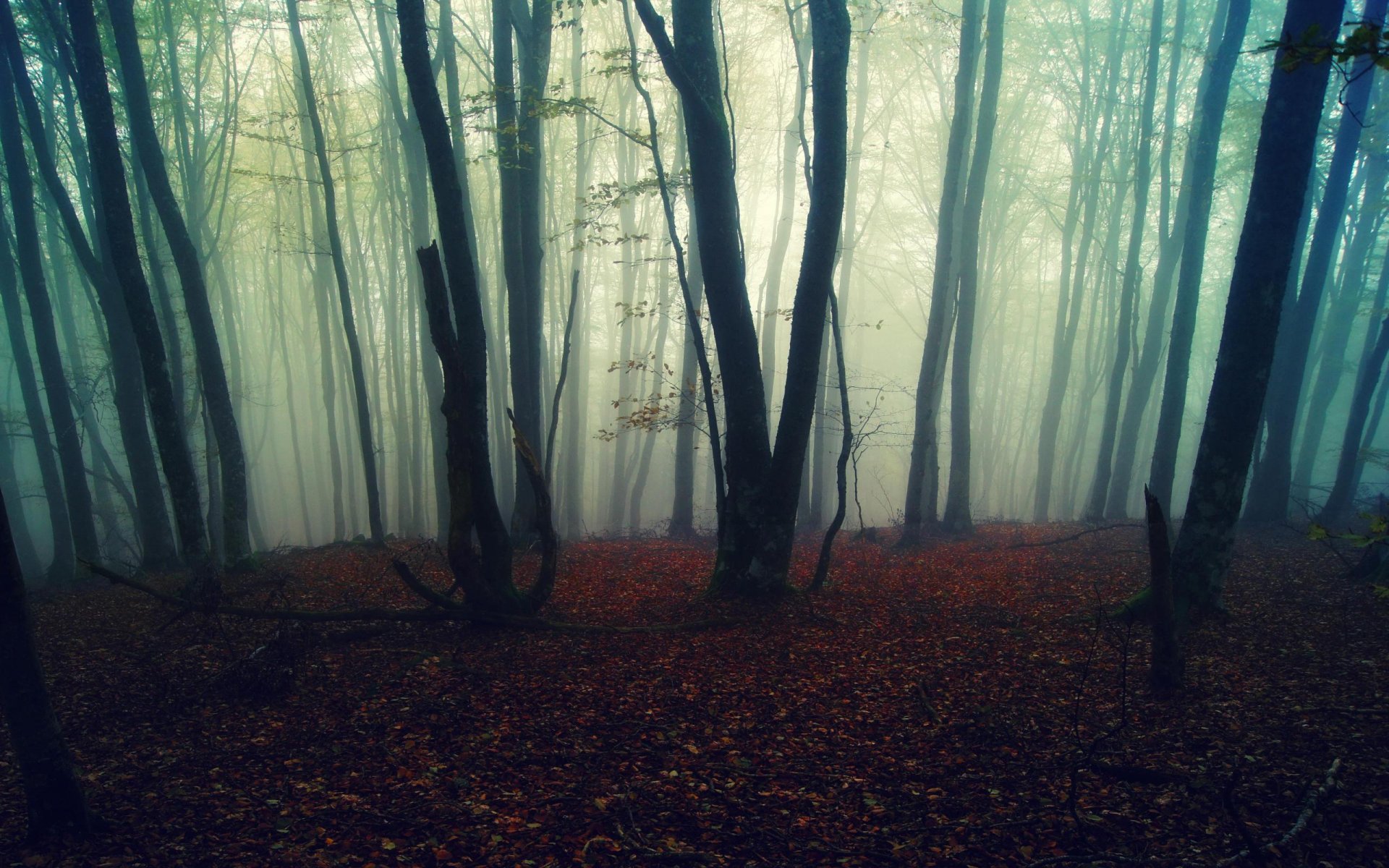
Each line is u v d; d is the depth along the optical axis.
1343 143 16.62
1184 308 17.05
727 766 5.95
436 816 5.19
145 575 15.03
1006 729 6.44
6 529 4.39
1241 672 7.60
